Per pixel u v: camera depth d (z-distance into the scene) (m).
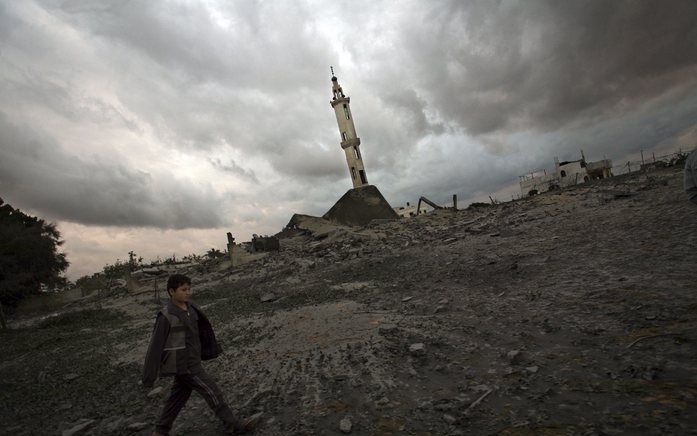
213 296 18.64
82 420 5.23
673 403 3.16
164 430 3.86
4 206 43.06
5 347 13.34
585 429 3.06
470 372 4.66
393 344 6.16
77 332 14.54
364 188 51.50
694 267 6.74
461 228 22.58
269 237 36.47
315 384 5.05
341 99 58.19
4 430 5.32
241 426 3.98
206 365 7.07
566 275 8.52
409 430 3.54
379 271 15.90
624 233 10.88
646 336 4.57
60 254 37.25
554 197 25.22
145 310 19.14
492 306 7.57
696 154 5.58
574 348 4.79
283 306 12.34
